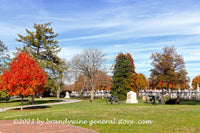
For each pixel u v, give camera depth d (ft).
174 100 93.25
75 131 31.53
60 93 219.61
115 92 140.05
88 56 158.51
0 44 166.71
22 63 71.10
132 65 146.20
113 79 142.41
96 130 33.04
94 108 65.36
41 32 124.98
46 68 128.47
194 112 44.83
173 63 144.25
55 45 131.54
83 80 187.42
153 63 147.95
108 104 87.61
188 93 115.55
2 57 166.91
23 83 69.46
